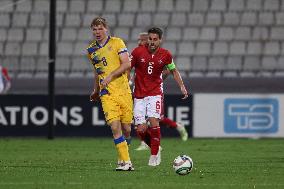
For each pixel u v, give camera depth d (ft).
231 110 214.07
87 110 212.84
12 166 123.34
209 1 279.49
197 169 118.73
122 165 114.83
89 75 254.47
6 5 279.69
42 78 238.07
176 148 175.32
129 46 264.52
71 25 272.51
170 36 268.21
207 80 231.09
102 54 112.16
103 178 102.32
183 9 277.44
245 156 150.51
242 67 258.37
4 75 232.73
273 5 278.26
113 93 111.75
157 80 121.60
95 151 164.04
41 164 127.85
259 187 91.81
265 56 261.65
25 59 261.44
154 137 121.80
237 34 269.03
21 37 269.64
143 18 274.57
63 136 213.25
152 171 113.91
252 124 214.48
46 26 273.54
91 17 276.00
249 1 279.28
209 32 269.44
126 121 114.83
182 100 212.64
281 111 214.07
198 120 213.46
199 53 262.06
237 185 93.97
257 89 231.50
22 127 213.05
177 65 256.93
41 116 213.46
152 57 120.47
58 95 212.43
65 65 257.96
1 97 212.43
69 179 100.94
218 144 189.88
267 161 137.18
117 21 273.75
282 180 101.09
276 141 202.39
